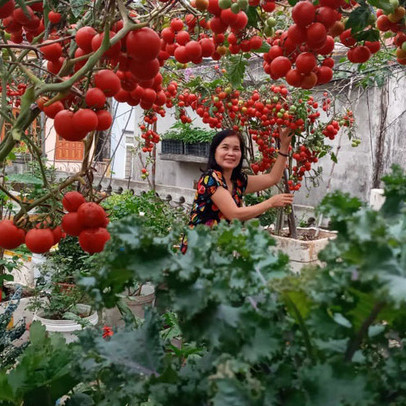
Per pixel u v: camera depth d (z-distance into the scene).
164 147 8.15
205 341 0.81
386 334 0.74
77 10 1.31
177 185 8.31
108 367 0.74
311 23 1.44
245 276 0.70
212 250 0.73
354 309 0.61
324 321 0.61
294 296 0.62
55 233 1.18
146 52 1.04
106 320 3.26
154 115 4.11
